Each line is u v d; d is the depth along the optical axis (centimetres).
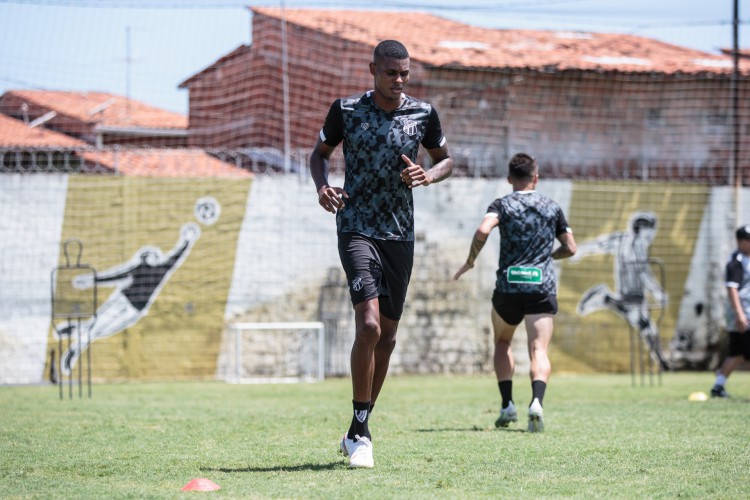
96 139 5288
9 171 3725
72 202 3716
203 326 3781
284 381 3716
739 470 1325
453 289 4000
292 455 1488
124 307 3731
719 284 4216
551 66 4828
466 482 1223
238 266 3819
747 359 2780
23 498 1120
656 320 4156
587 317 4091
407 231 1368
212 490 1164
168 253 3775
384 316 1392
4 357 3622
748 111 4931
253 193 3850
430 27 5841
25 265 3659
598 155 4878
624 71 4831
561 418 2077
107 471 1334
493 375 4003
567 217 4103
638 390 3116
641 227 4166
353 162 1354
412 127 1357
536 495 1130
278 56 5112
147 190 3772
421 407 2444
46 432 1839
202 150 4162
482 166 4716
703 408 2352
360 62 5128
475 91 4759
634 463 1388
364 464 1342
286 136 4038
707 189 4225
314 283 3881
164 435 1781
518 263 1862
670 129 4925
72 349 3678
